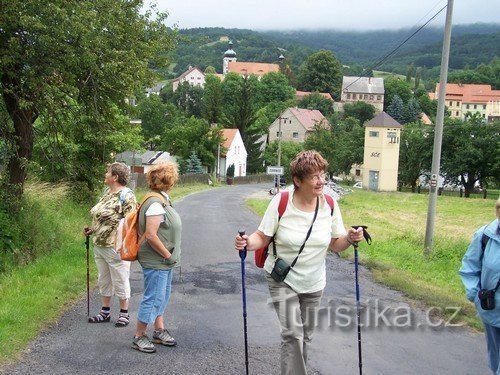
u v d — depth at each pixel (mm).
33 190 13680
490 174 61844
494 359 4441
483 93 149375
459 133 62156
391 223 24000
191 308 7371
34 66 9570
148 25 12125
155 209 5344
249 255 11781
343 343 6039
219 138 68875
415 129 67125
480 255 4430
